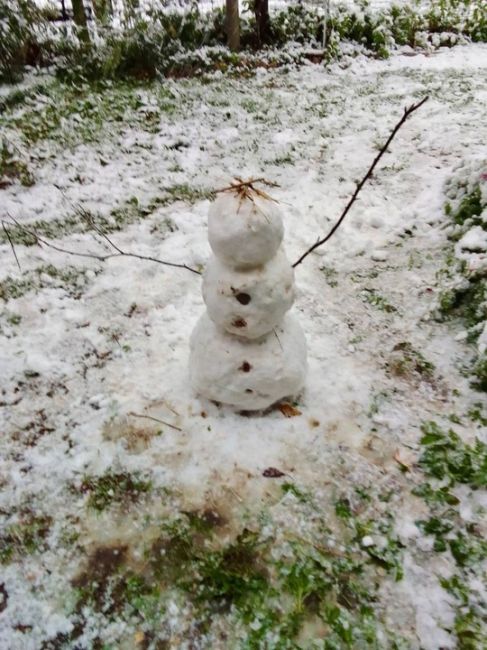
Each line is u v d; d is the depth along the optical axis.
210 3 5.76
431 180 2.79
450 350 1.81
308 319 1.96
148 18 4.76
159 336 1.90
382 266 2.23
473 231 2.19
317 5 5.36
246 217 1.17
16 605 1.17
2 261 2.28
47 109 3.69
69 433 1.55
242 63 4.71
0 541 1.29
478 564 1.21
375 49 5.16
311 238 2.40
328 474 1.41
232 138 3.39
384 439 1.50
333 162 3.07
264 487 1.38
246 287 1.25
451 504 1.33
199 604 1.16
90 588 1.19
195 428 1.54
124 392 1.68
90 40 4.45
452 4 5.73
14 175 2.93
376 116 3.68
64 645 1.10
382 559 1.22
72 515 1.34
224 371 1.44
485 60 4.93
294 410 1.58
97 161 3.12
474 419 1.56
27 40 4.32
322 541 1.27
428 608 1.14
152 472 1.43
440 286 2.08
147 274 2.20
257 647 1.09
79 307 2.04
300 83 4.41
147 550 1.26
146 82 4.33
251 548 1.25
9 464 1.47
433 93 4.05
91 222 2.46
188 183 2.89
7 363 1.78
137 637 1.11
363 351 1.82
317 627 1.12
